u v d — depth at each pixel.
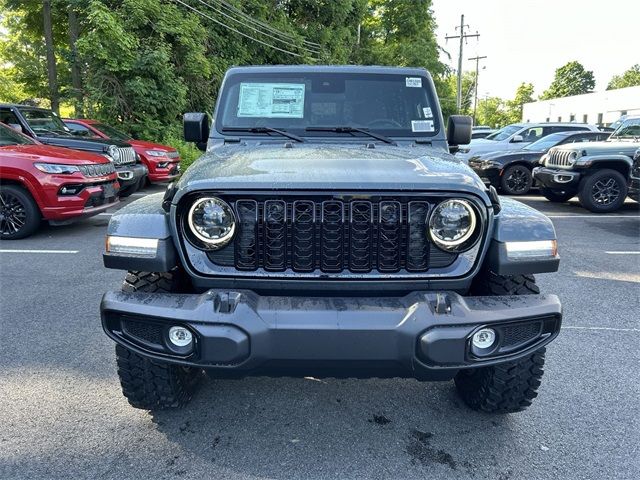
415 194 2.46
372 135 3.63
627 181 10.08
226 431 2.92
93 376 3.51
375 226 2.48
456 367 2.38
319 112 3.73
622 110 43.53
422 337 2.32
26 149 7.46
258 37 24.98
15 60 28.09
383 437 2.89
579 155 10.13
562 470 2.61
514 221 2.59
